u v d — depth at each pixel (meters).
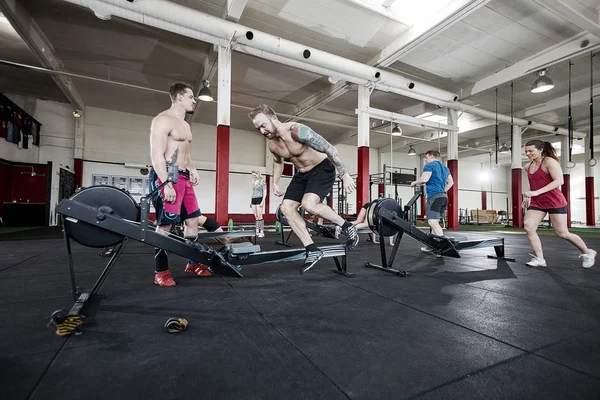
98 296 1.91
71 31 6.63
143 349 1.20
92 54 7.57
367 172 7.87
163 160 2.07
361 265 3.11
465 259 3.55
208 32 5.40
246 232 4.20
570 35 6.52
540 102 10.17
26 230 7.50
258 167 14.12
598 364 1.10
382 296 1.98
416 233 2.91
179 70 8.40
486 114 9.88
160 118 2.16
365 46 7.10
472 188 20.08
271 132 2.17
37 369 1.03
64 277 2.41
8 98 8.98
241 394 0.91
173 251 1.88
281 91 9.78
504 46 6.96
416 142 15.37
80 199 1.70
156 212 2.18
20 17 5.74
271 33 6.60
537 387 0.96
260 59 7.73
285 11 5.93
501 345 1.26
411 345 1.26
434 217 3.93
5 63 6.61
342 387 0.95
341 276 2.58
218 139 5.82
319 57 6.47
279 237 6.24
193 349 1.20
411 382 0.98
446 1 5.48
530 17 5.97
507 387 0.96
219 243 4.89
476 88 8.73
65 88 8.80
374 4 5.64
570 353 1.19
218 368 1.06
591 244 5.39
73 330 1.31
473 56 7.41
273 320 1.53
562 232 2.92
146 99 10.54
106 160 11.32
